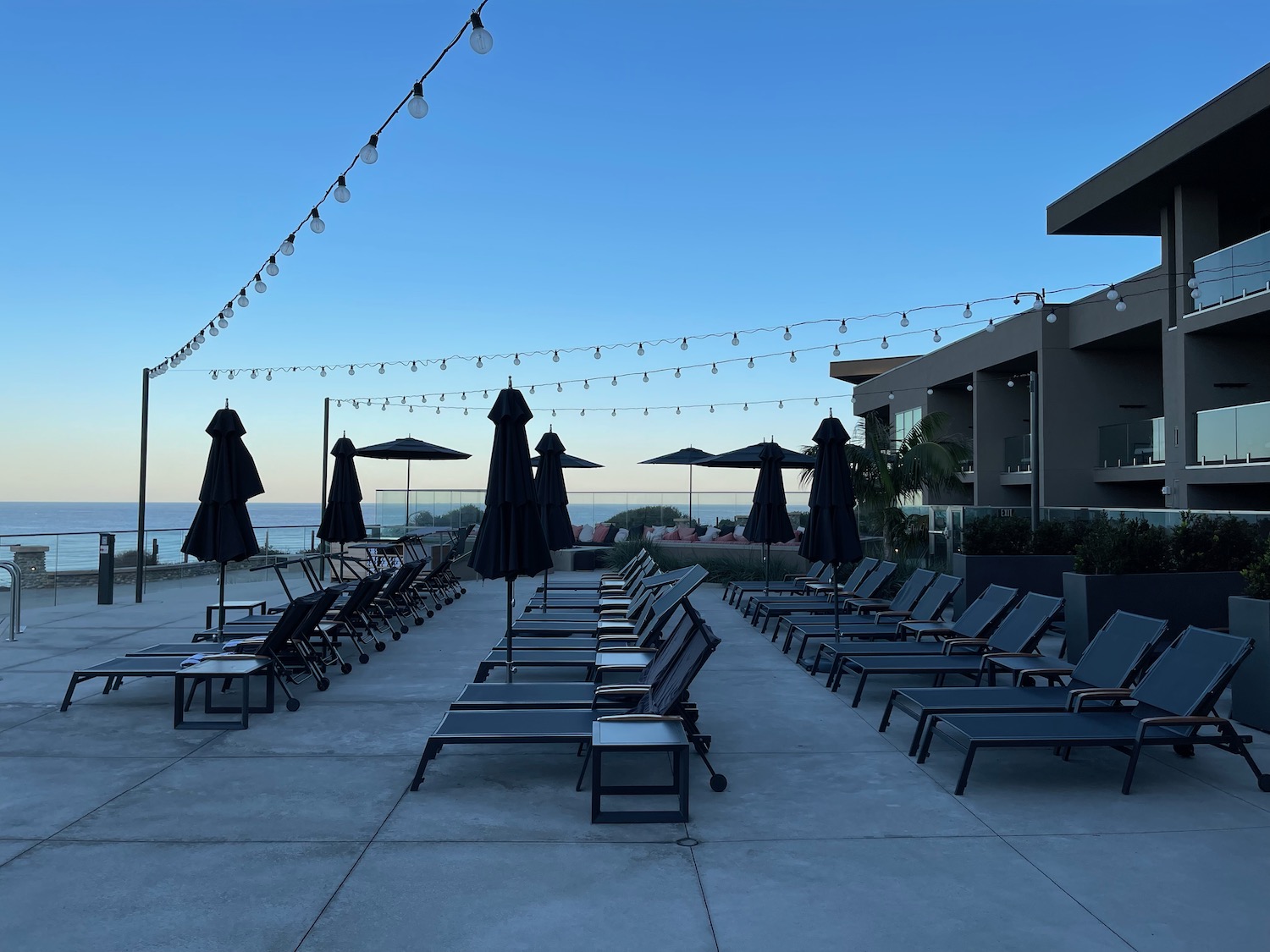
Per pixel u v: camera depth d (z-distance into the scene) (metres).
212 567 17.50
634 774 5.52
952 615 13.12
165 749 6.09
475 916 3.55
